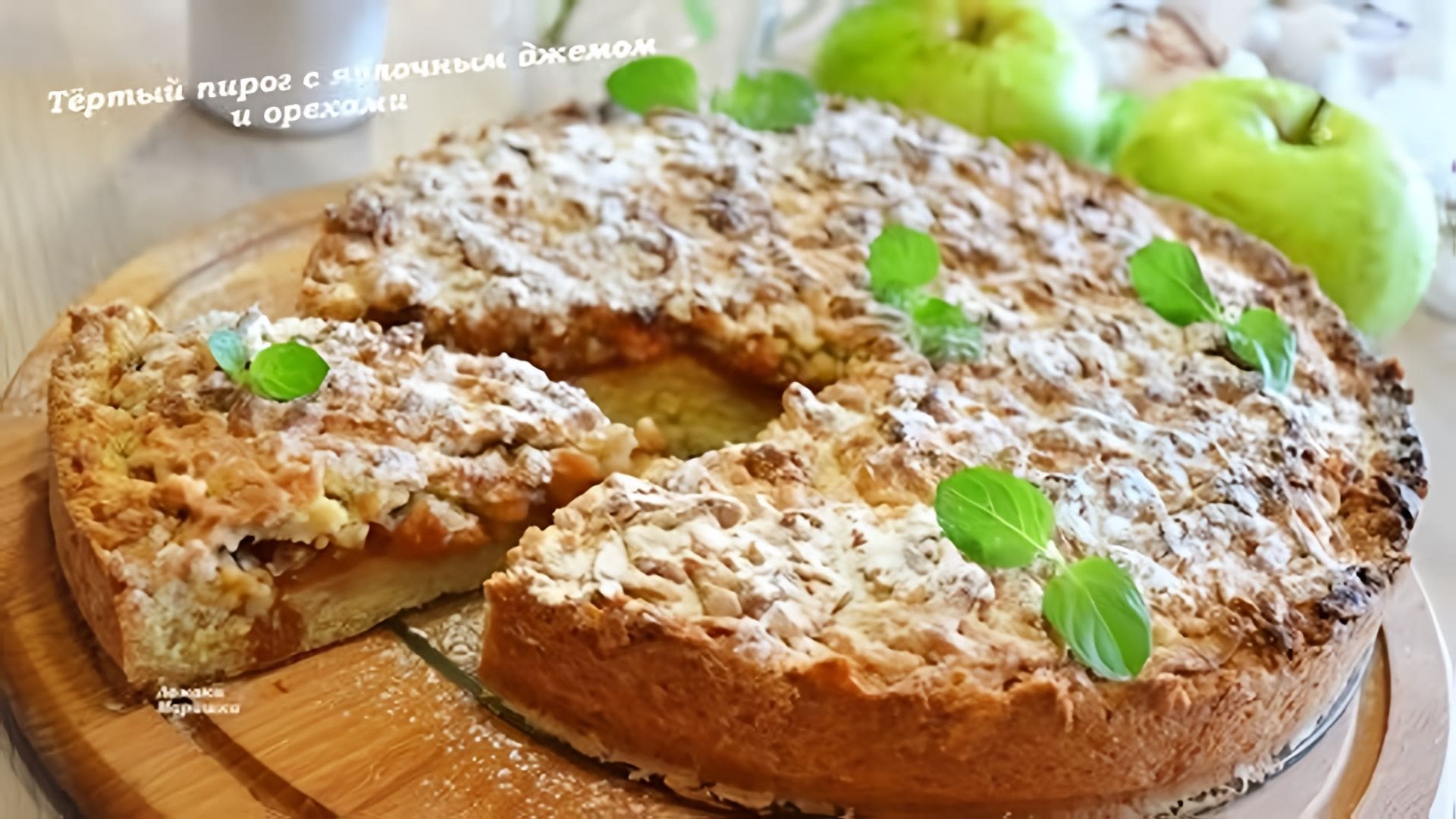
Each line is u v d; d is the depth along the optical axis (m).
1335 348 0.52
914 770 0.43
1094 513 0.45
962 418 0.48
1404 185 0.55
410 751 0.43
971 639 0.43
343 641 0.45
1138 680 0.42
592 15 0.59
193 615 0.44
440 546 0.46
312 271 0.50
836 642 0.43
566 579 0.43
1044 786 0.43
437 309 0.49
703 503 0.45
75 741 0.42
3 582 0.45
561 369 0.50
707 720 0.43
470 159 0.53
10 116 0.59
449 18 0.66
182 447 0.45
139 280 0.52
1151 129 0.57
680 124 0.55
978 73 0.57
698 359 0.51
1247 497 0.46
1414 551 0.53
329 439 0.45
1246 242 0.54
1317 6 0.63
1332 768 0.45
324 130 0.60
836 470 0.47
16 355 0.51
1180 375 0.49
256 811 0.42
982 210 0.54
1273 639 0.44
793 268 0.51
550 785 0.43
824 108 0.57
